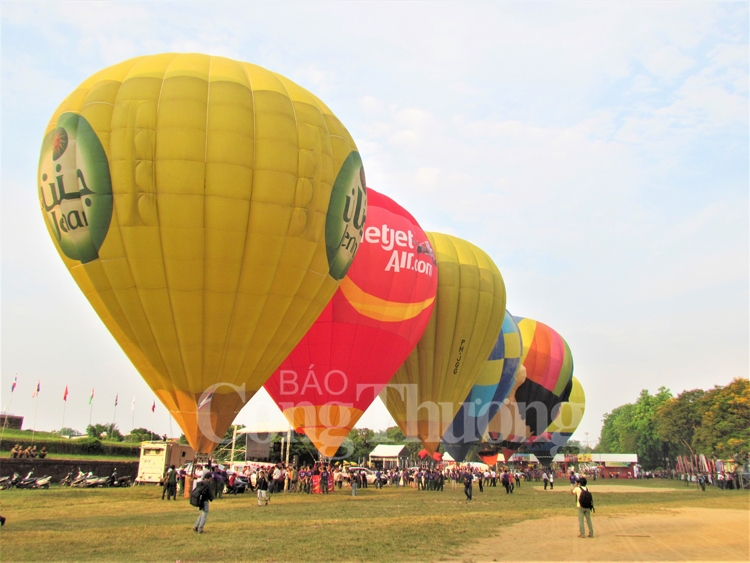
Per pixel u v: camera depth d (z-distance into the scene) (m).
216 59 21.78
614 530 17.09
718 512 23.41
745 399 64.19
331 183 21.89
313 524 17.00
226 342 20.66
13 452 33.59
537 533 16.12
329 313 27.36
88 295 20.44
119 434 75.75
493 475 48.12
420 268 30.25
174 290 19.78
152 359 20.62
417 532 15.72
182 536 14.30
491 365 43.25
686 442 83.56
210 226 19.50
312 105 22.16
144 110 19.44
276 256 20.45
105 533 14.53
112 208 19.27
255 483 30.86
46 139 20.45
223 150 19.48
